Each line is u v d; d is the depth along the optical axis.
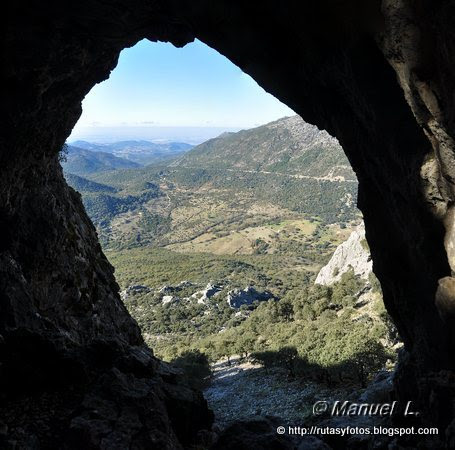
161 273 196.62
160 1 16.30
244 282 172.75
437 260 12.20
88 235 27.92
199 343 79.25
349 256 95.19
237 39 15.98
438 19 8.12
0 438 9.45
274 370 49.44
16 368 11.70
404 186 12.54
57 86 18.56
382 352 38.19
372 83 11.73
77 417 10.21
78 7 15.16
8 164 18.03
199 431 13.00
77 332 21.61
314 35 12.85
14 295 17.00
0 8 14.58
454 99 8.57
